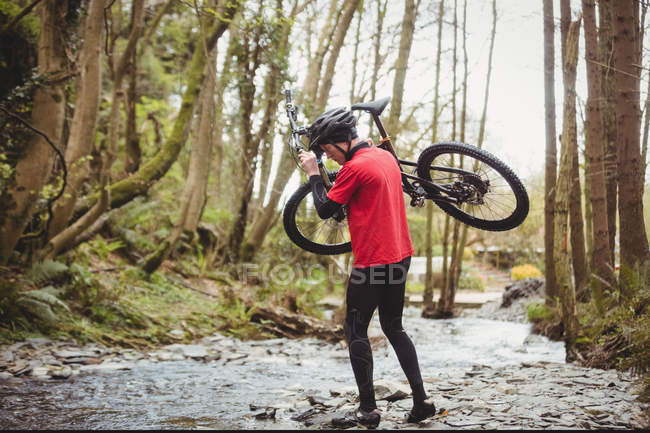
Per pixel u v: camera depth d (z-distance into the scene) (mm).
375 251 2836
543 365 4945
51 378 4504
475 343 7500
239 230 12398
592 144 6062
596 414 3023
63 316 6566
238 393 4105
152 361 5621
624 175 5172
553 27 7785
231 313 8547
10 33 7242
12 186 6406
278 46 9680
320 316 9805
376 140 10414
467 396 3592
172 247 9789
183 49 16375
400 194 2996
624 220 5172
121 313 7137
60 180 7086
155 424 3186
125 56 6590
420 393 2961
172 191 13930
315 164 3062
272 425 3105
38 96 6312
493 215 3404
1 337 5613
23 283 6605
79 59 7004
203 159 10766
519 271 16125
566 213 5477
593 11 6004
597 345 5047
